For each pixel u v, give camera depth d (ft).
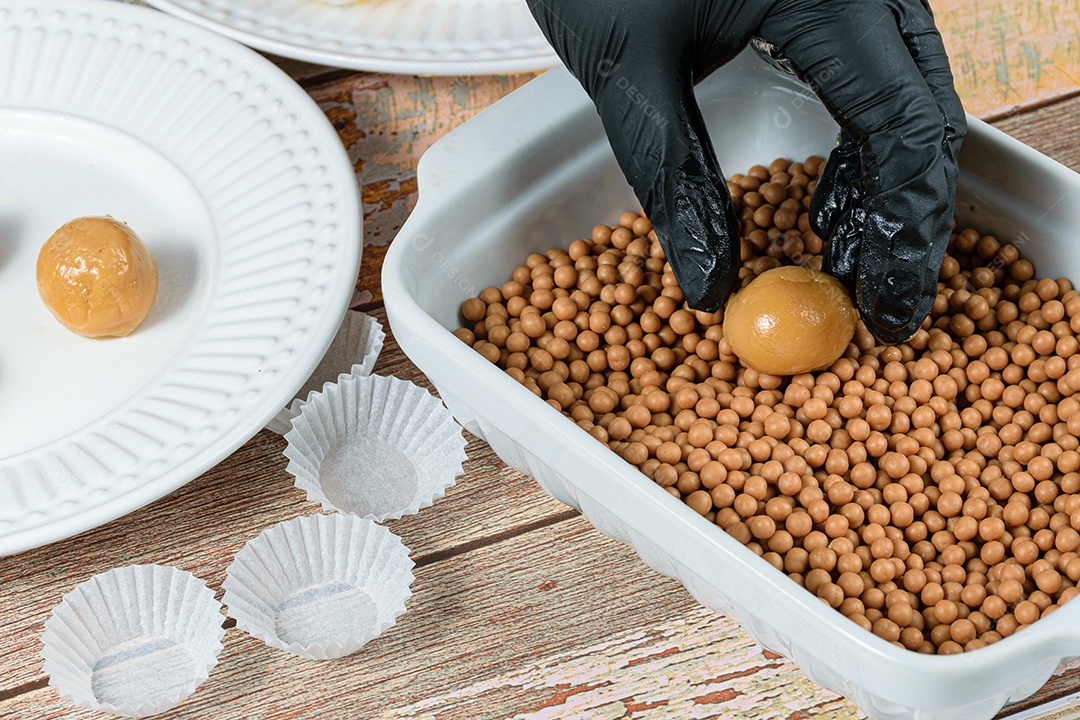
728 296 2.08
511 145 2.06
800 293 2.01
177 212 2.19
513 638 2.00
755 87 2.18
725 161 2.22
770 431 2.03
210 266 2.14
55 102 2.25
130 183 2.21
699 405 2.05
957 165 2.03
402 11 2.31
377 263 2.22
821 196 2.07
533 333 2.11
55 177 2.21
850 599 1.95
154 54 2.27
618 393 2.09
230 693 1.98
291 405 2.10
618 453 2.02
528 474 2.06
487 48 2.27
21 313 2.12
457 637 2.00
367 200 2.26
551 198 2.12
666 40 1.93
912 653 1.77
